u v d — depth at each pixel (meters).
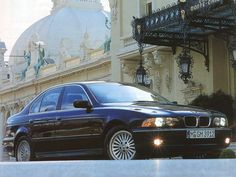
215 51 25.22
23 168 4.32
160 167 4.27
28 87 55.03
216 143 9.39
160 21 23.14
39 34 65.81
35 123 10.95
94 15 68.38
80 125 9.90
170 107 9.51
